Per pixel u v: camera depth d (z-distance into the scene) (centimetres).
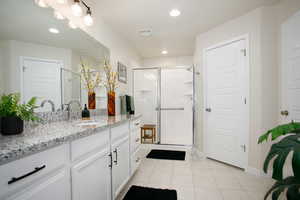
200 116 279
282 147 70
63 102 152
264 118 194
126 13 206
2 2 98
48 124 129
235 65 224
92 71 197
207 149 266
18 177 60
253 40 202
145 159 265
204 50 268
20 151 58
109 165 132
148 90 369
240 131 220
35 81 121
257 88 199
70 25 156
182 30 262
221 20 229
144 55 425
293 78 173
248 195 160
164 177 199
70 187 88
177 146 327
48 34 132
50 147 75
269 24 192
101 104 221
